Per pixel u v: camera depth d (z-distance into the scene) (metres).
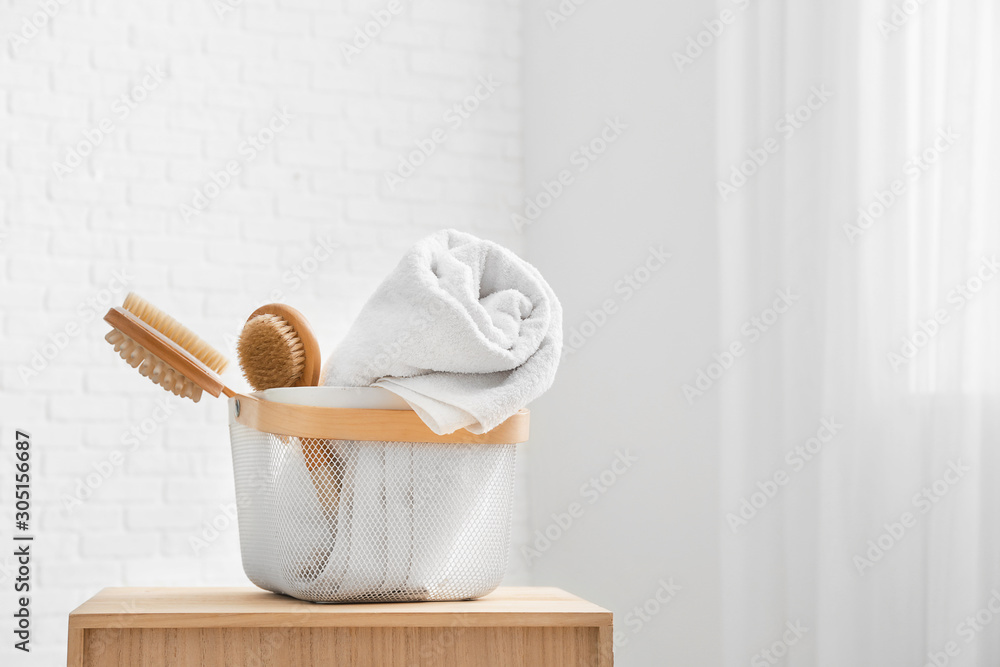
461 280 0.88
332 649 0.83
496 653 0.86
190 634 0.82
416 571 0.88
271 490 0.90
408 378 0.88
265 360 0.94
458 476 0.89
